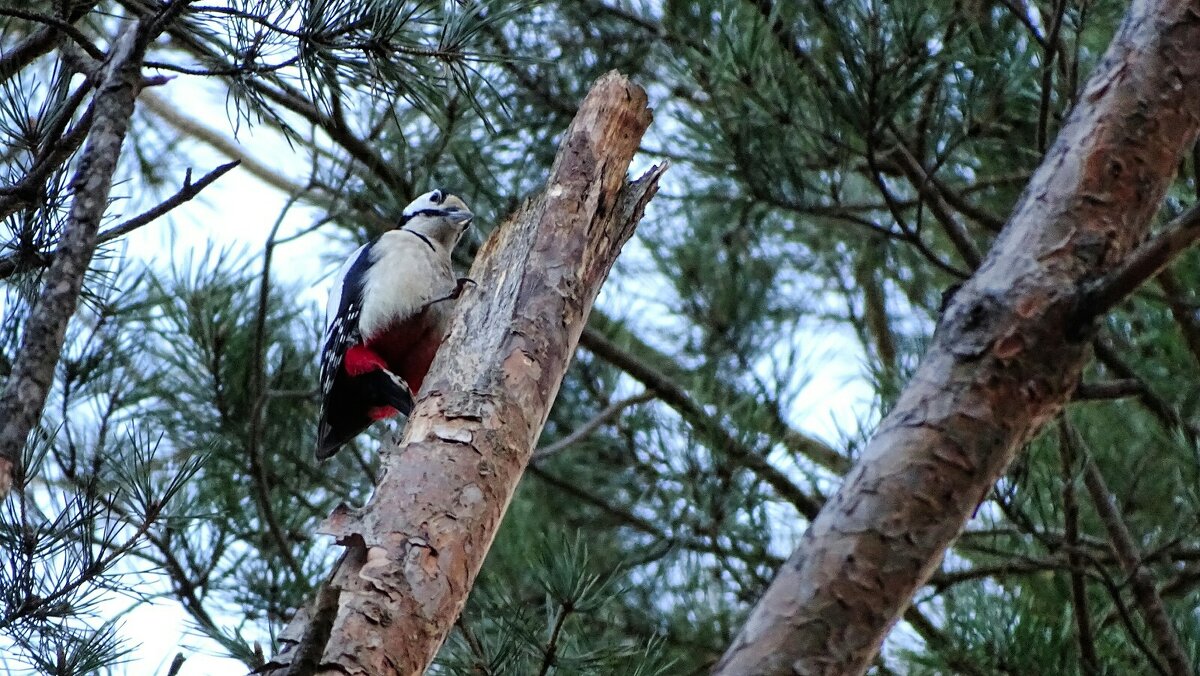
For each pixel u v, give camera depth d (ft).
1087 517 33.63
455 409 19.30
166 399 32.32
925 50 28.96
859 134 29.43
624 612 34.19
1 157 21.58
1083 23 28.45
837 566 14.78
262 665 15.25
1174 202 32.86
